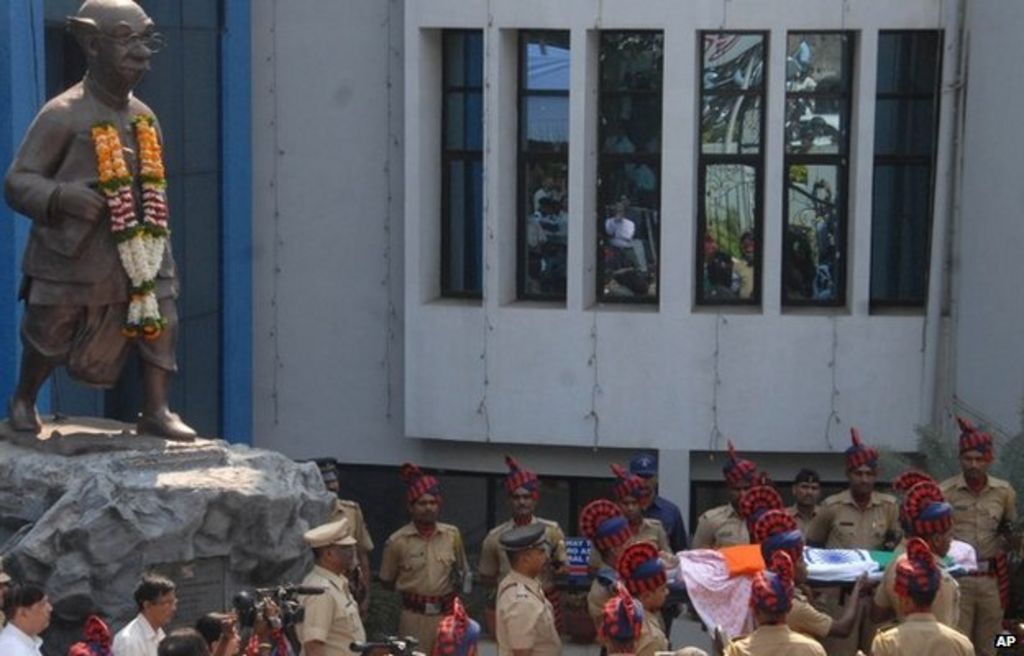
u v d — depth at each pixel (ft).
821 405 99.40
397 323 103.71
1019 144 89.04
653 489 80.43
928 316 98.68
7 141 77.46
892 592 62.34
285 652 57.11
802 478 79.00
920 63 99.45
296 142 103.40
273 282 104.37
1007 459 82.69
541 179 100.94
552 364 99.91
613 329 99.45
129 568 64.34
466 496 104.42
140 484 65.05
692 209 98.58
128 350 68.95
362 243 103.55
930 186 99.71
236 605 57.77
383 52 102.22
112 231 66.69
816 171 100.22
